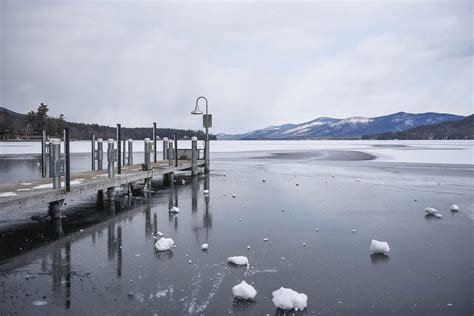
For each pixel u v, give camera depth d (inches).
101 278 228.8
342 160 1421.0
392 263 261.3
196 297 202.8
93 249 288.0
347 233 342.3
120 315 181.6
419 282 227.3
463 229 359.6
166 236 328.2
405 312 189.0
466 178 808.9
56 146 387.9
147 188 606.5
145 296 203.3
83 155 1626.5
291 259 268.1
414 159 1437.0
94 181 453.4
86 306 190.9
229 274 237.6
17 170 940.6
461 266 255.6
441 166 1130.7
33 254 275.0
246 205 482.6
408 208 466.6
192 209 453.7
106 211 438.6
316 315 184.9
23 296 202.5
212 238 322.3
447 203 504.1
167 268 247.3
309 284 223.3
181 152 946.7
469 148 2434.8
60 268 245.8
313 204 492.1
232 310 188.2
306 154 1888.5
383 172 951.0
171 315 182.1
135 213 427.8
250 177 831.1
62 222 380.8
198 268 247.8
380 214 429.4
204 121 942.4
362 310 190.9
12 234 330.6
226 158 1577.3
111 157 496.7
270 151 2263.8
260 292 210.5
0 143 3223.4
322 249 292.5
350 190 625.9
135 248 291.4
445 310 191.5
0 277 230.1
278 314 185.2
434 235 337.1
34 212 427.8
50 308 188.4
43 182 449.7
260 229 355.3
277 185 690.8
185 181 752.3
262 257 272.1
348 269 248.8
